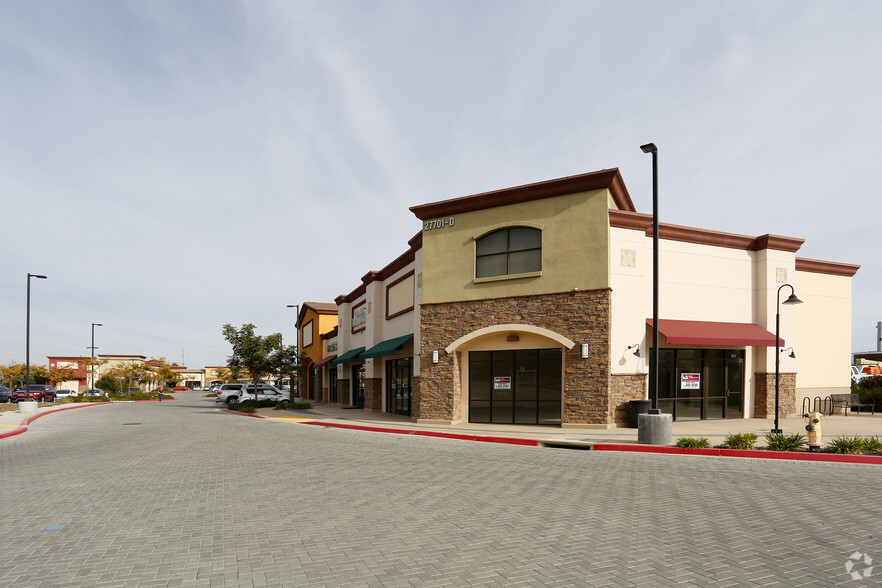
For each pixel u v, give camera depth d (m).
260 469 11.28
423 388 20.70
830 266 23.47
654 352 14.33
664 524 6.84
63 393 54.78
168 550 6.01
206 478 10.30
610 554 5.73
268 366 34.81
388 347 25.19
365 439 16.78
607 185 17.86
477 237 20.09
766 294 21.00
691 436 15.36
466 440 16.44
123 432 19.78
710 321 20.28
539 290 18.69
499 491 8.90
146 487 9.51
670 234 19.84
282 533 6.62
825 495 8.38
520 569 5.31
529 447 14.56
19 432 20.03
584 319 17.83
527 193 18.98
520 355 19.39
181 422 24.34
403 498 8.48
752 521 6.94
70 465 12.13
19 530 6.90
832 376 23.38
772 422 19.30
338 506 7.99
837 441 12.40
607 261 17.66
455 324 20.28
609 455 12.91
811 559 5.55
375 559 5.65
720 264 20.72
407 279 25.83
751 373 20.95
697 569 5.28
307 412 29.88
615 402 17.62
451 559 5.62
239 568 5.42
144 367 77.88
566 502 8.06
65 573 5.33
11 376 64.31
